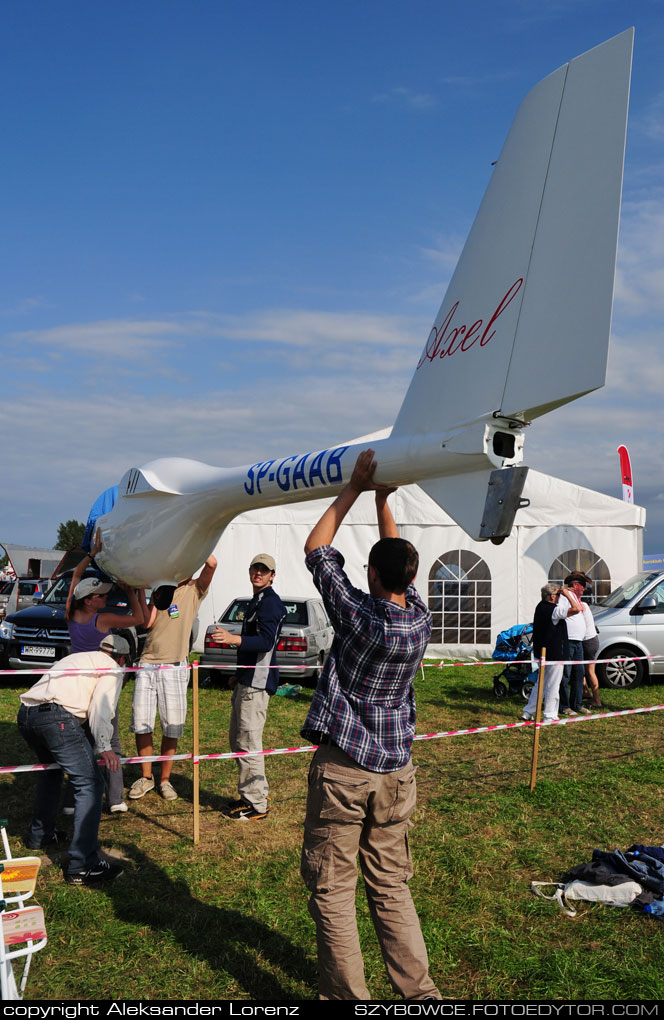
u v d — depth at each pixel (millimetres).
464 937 3490
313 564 2877
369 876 2787
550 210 2664
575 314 2514
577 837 4816
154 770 6312
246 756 5070
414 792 2799
